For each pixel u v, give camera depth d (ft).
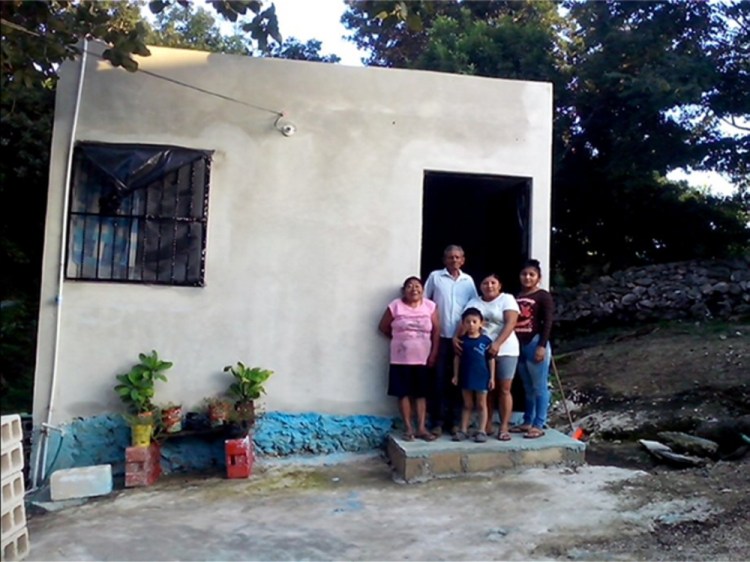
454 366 18.22
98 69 17.72
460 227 24.49
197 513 14.35
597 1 40.55
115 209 17.61
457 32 46.50
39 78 16.76
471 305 18.20
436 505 14.62
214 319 17.99
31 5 15.05
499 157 19.52
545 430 18.62
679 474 16.61
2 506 11.05
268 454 18.11
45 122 37.78
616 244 46.29
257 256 18.25
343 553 12.16
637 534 12.76
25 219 39.45
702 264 37.29
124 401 17.42
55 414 17.20
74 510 14.82
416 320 17.88
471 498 15.01
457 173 19.34
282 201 18.44
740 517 13.32
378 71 19.04
